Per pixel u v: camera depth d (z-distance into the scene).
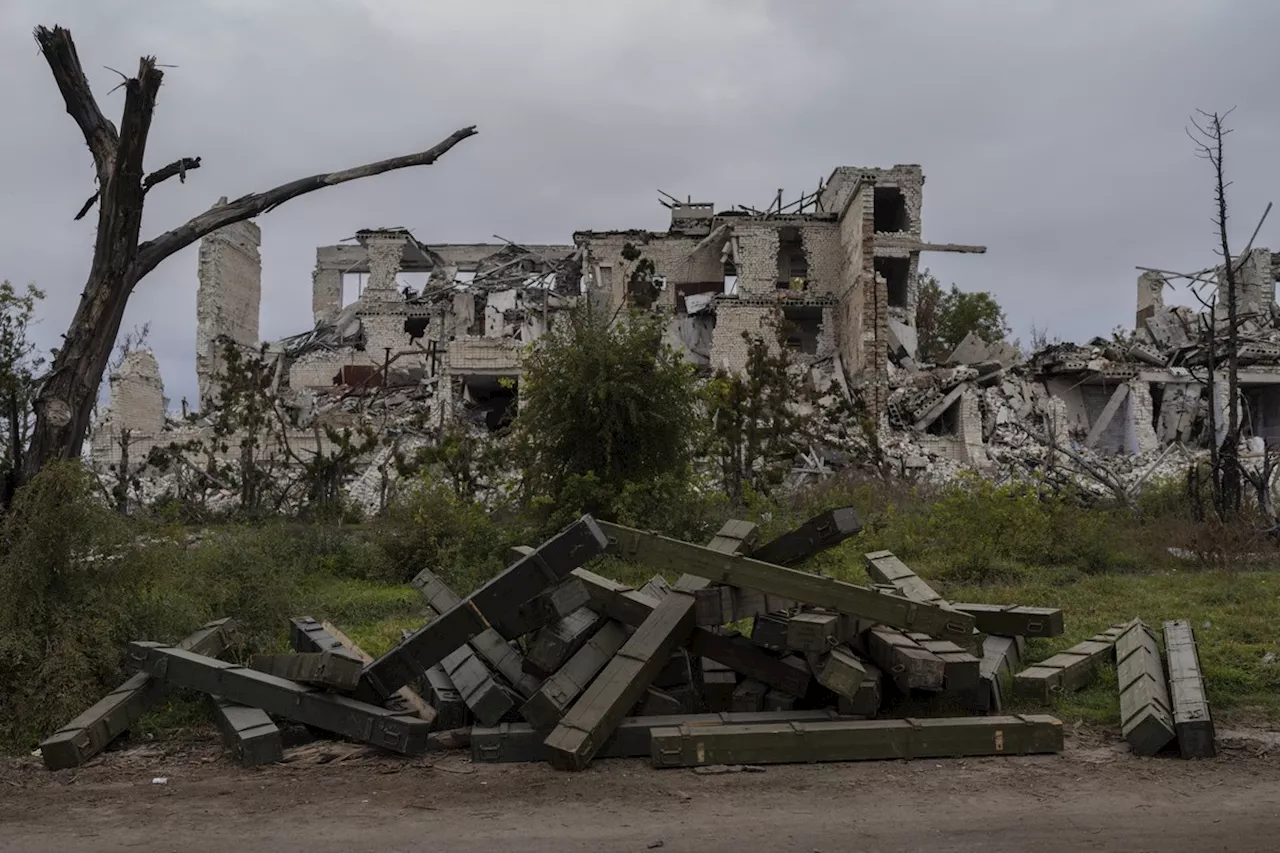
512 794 5.44
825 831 4.79
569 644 6.50
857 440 29.73
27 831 5.04
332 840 4.81
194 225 10.37
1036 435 33.00
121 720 6.62
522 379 16.88
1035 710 6.92
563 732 5.90
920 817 4.96
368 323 47.25
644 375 16.14
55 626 7.27
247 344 49.16
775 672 6.54
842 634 6.43
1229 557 13.74
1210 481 20.06
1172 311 43.78
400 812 5.20
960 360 45.31
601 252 46.72
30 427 11.73
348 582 13.83
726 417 20.23
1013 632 7.88
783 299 43.53
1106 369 37.47
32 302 12.53
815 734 5.90
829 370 41.47
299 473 25.98
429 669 7.08
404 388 42.72
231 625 8.26
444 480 19.19
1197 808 5.05
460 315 47.72
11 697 6.96
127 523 8.30
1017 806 5.11
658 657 6.40
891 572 8.60
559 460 16.02
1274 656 8.08
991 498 15.08
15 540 7.59
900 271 46.66
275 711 6.44
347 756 6.29
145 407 39.47
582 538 6.16
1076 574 13.25
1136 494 21.45
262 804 5.40
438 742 6.40
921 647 6.56
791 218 44.62
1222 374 38.09
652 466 16.00
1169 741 6.03
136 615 7.88
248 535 13.45
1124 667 7.13
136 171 9.70
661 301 46.16
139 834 4.96
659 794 5.39
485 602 6.21
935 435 37.28
